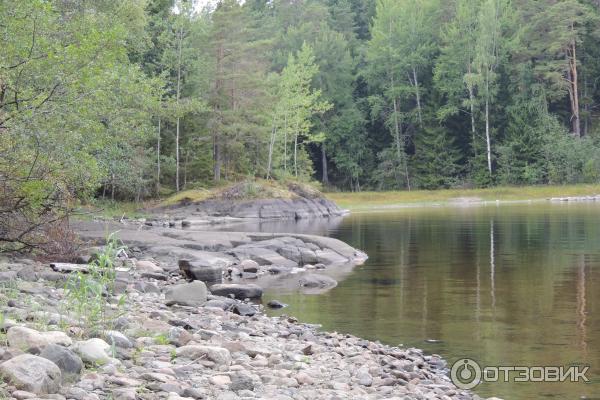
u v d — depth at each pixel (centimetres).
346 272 1759
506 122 7475
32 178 1234
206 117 5075
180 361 679
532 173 6838
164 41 4769
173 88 4909
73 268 1362
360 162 8025
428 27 7975
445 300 1307
